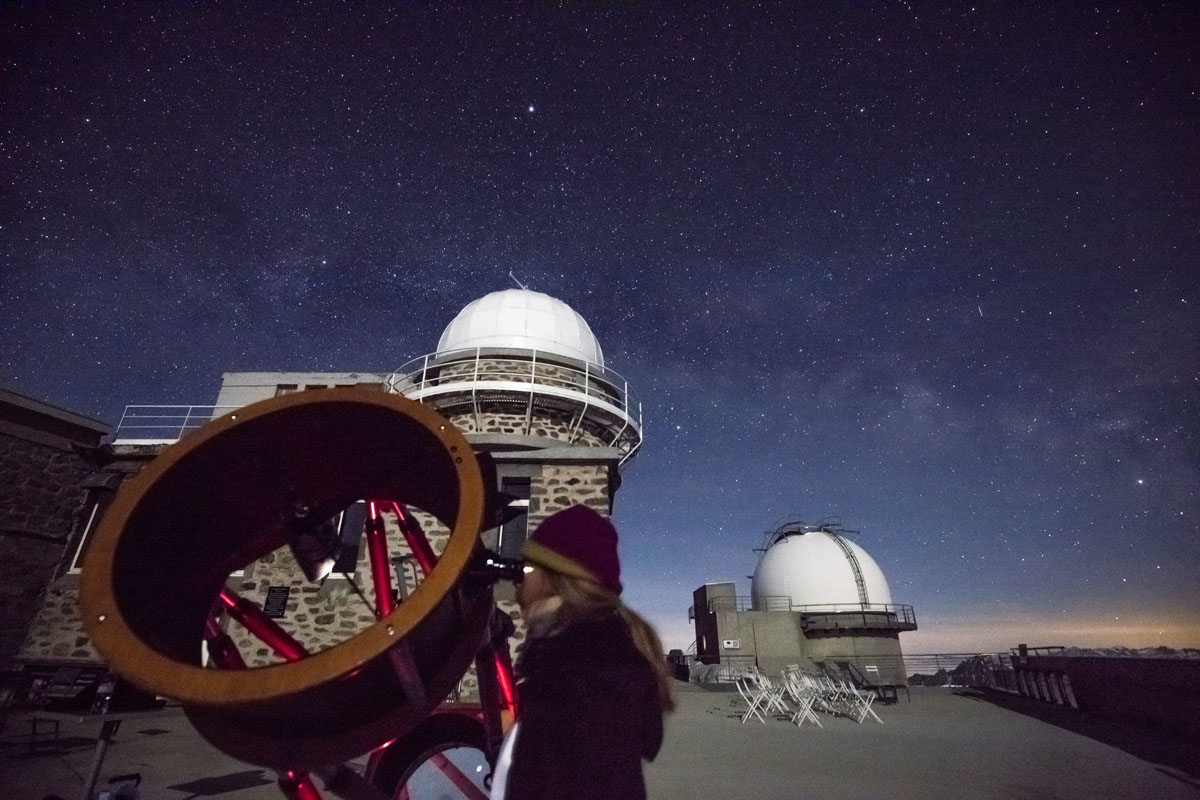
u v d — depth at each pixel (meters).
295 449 1.59
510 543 9.15
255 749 1.26
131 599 1.17
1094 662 10.32
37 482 10.74
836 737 7.82
